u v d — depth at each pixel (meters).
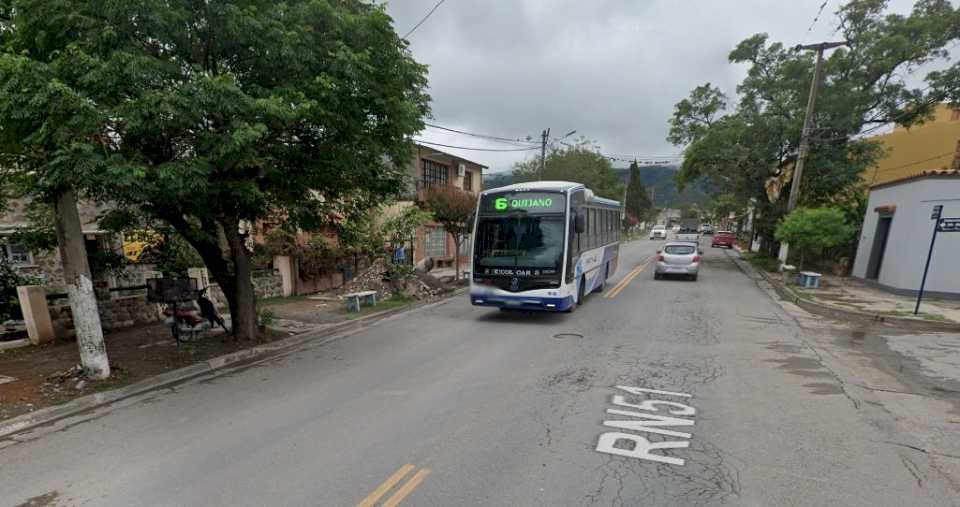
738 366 6.89
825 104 18.89
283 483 3.82
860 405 5.33
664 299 13.17
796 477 3.79
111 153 5.49
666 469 3.94
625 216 58.19
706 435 4.59
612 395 5.71
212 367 7.31
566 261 9.98
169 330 9.54
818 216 15.26
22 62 4.66
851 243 18.42
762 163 20.72
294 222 8.55
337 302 13.08
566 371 6.71
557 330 9.41
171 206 6.62
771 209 22.34
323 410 5.41
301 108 5.90
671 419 4.98
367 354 7.94
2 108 4.69
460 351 7.95
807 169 20.25
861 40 18.86
